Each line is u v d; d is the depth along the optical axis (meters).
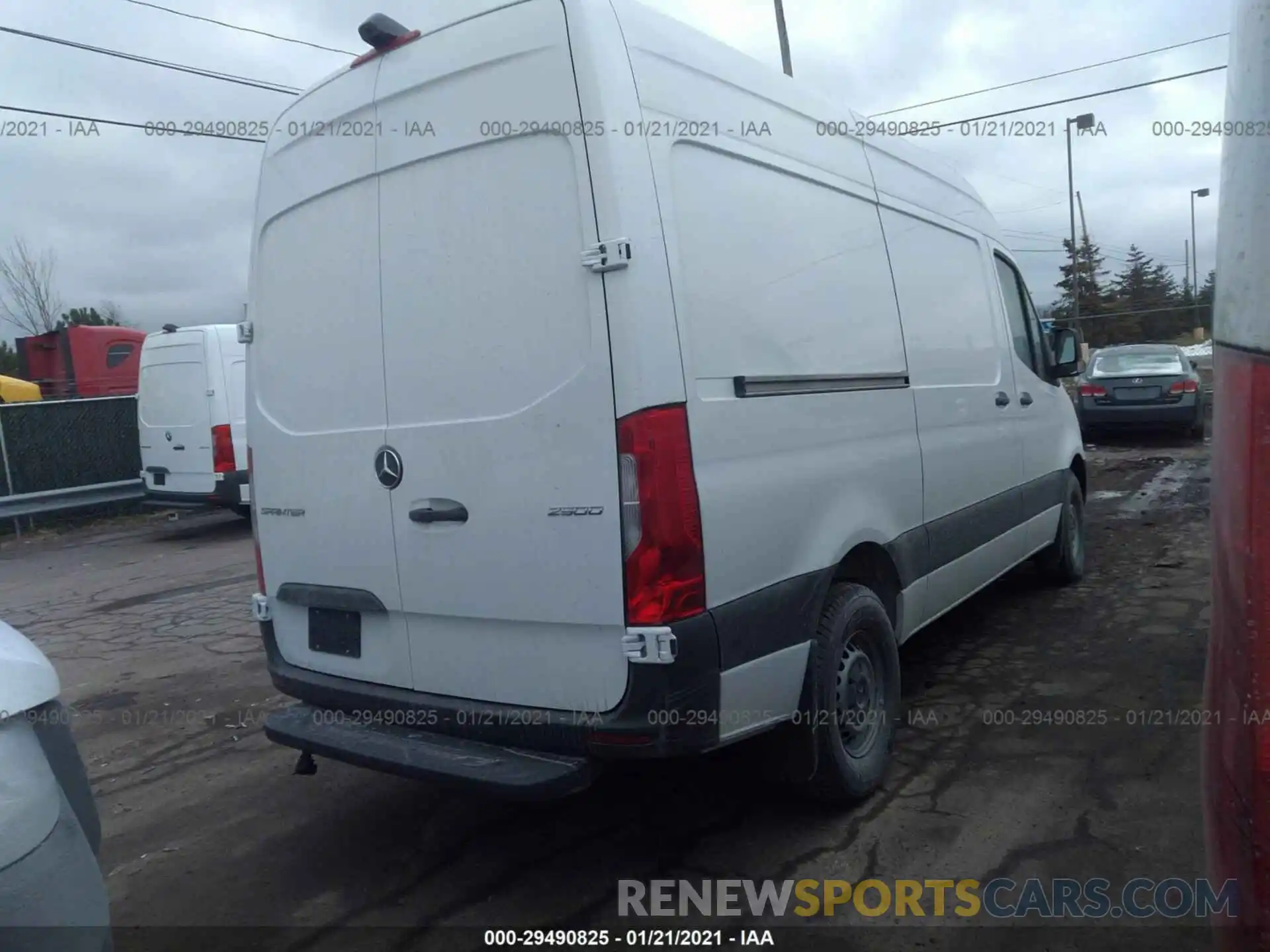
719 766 4.58
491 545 3.40
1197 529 9.30
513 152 3.32
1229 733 2.00
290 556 4.10
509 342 3.34
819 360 3.96
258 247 4.26
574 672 3.28
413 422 3.60
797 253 3.93
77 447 14.99
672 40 3.49
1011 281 6.54
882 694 4.27
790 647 3.63
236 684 6.40
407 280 3.61
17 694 2.37
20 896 2.19
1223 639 2.07
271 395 4.16
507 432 3.34
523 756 3.37
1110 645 6.05
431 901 3.67
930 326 5.04
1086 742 4.65
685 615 3.15
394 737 3.64
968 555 5.32
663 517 3.10
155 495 13.18
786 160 3.99
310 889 3.80
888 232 4.75
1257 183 1.93
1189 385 16.06
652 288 3.14
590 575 3.20
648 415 3.10
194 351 12.51
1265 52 1.93
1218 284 2.19
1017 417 6.16
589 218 3.14
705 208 3.45
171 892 3.82
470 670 3.53
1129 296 58.09
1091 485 12.62
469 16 3.42
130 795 4.76
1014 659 5.88
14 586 10.27
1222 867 2.01
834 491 3.94
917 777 4.39
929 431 4.84
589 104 3.14
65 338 19.38
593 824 4.16
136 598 9.23
